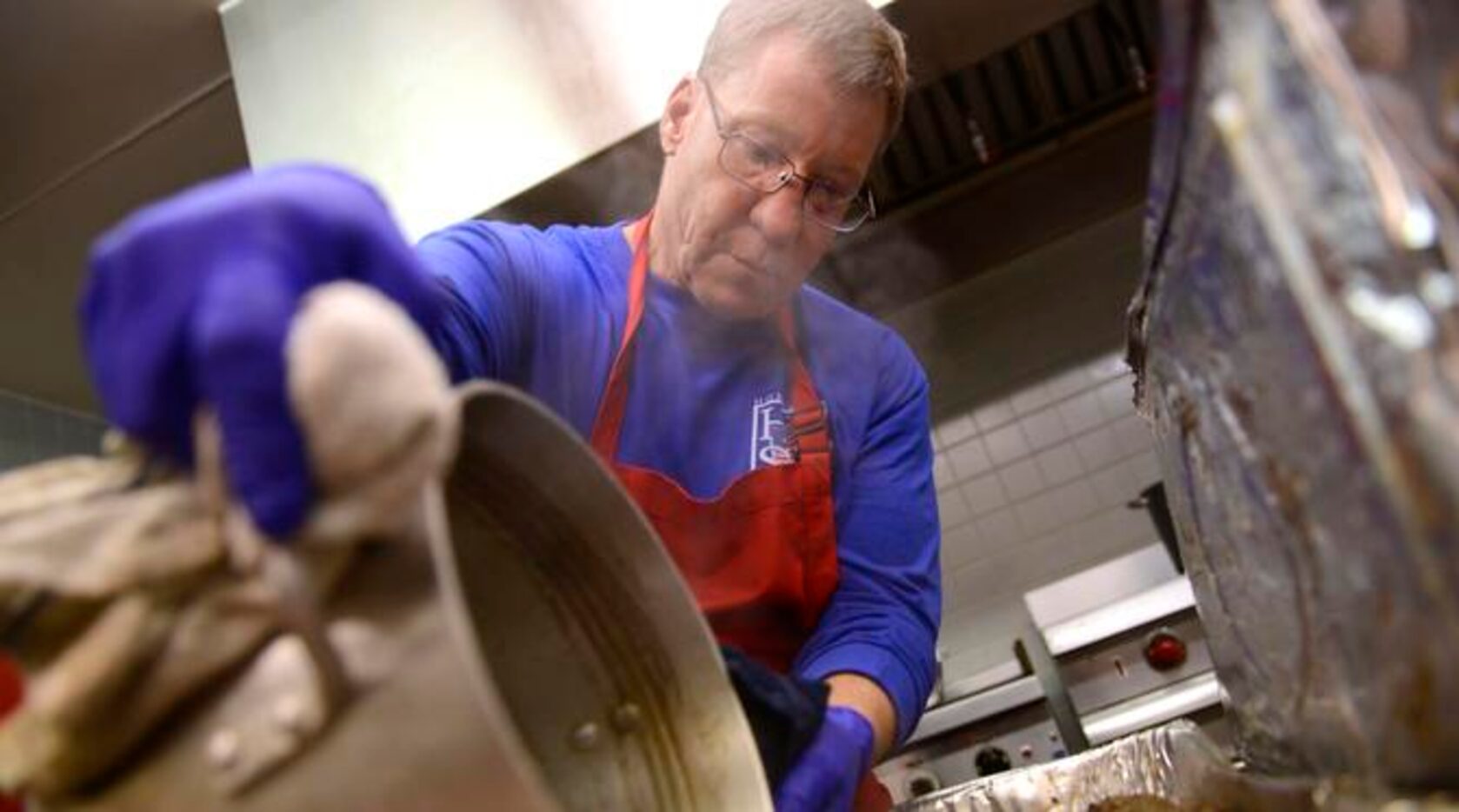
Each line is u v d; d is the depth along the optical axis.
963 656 2.37
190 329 0.37
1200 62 0.38
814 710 0.66
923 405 1.12
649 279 0.98
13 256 1.94
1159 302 0.57
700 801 0.55
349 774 0.36
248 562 0.37
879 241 2.24
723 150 0.88
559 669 0.56
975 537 2.42
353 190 0.45
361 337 0.36
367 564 0.37
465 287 0.82
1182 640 1.88
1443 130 0.34
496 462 0.50
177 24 1.63
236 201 0.39
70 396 2.46
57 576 0.37
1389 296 0.32
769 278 0.92
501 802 0.34
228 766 0.37
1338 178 0.33
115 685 0.37
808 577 0.94
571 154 1.49
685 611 0.55
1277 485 0.46
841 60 0.87
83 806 0.39
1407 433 0.31
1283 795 0.54
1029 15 1.58
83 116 1.70
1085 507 2.36
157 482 0.39
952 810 0.85
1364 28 0.34
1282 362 0.40
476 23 1.59
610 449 0.91
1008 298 2.45
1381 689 0.40
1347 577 0.40
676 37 1.47
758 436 0.95
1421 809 0.35
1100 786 0.81
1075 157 2.14
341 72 1.63
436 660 0.35
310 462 0.36
